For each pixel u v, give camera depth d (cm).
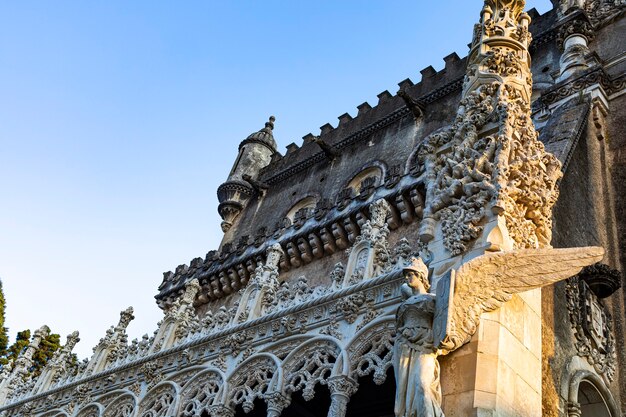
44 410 1538
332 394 923
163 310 2855
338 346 972
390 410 1240
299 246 2294
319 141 2914
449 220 827
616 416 962
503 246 755
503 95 919
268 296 1218
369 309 977
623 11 1897
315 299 1070
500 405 640
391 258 1030
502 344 686
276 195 3148
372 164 2642
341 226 2175
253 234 3000
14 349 3203
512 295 739
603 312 1055
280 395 1005
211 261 2734
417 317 700
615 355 1044
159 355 1317
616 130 1427
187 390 1189
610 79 1548
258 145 3581
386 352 959
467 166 852
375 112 3002
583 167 1253
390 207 2020
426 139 964
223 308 1300
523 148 867
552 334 870
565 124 1335
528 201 825
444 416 634
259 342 1125
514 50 1021
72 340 1719
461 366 673
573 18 1872
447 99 2609
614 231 1234
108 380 1412
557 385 841
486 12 1094
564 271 736
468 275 704
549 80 2094
